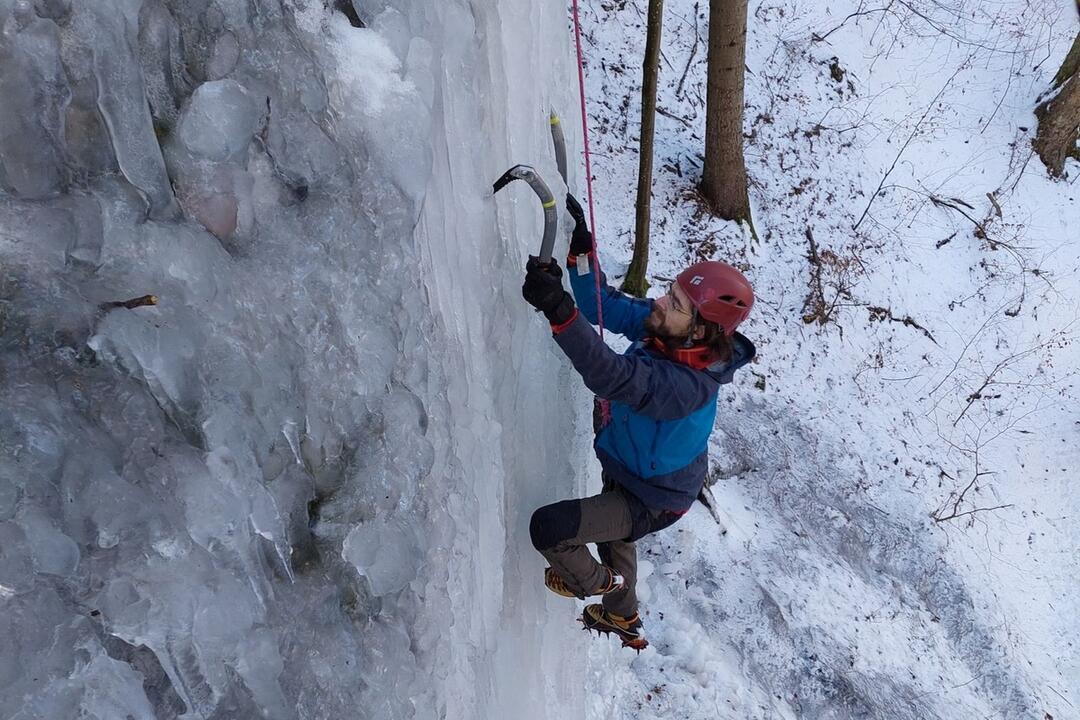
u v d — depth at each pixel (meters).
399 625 1.67
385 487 1.59
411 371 1.76
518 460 2.70
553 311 2.10
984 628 6.51
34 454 0.96
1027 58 9.86
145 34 1.22
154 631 1.06
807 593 5.59
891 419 7.57
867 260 8.28
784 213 8.05
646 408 2.28
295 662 1.34
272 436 1.32
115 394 1.08
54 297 1.03
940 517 7.12
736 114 6.96
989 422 7.98
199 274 1.20
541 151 3.01
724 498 5.90
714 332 2.31
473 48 2.17
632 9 7.96
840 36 9.30
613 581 2.60
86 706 0.99
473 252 2.22
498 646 2.54
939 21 9.80
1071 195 9.56
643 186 5.88
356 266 1.56
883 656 5.62
